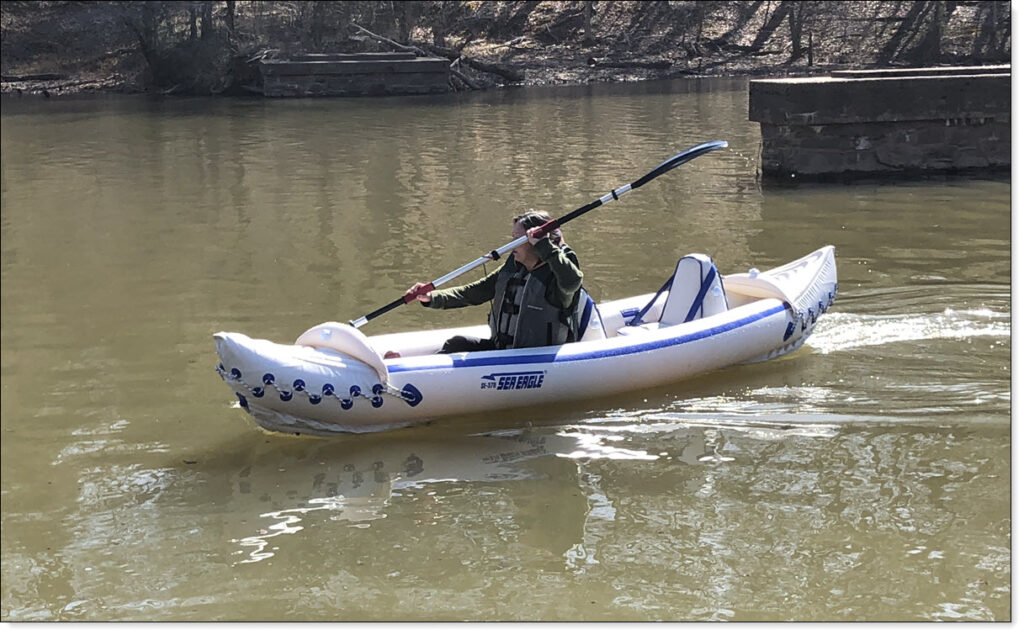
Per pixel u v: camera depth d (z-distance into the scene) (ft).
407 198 38.40
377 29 94.22
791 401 18.89
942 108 41.19
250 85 85.20
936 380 19.63
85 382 20.08
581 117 63.41
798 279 21.99
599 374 18.81
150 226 34.01
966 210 34.27
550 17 102.78
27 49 92.89
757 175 41.83
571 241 30.89
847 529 14.66
